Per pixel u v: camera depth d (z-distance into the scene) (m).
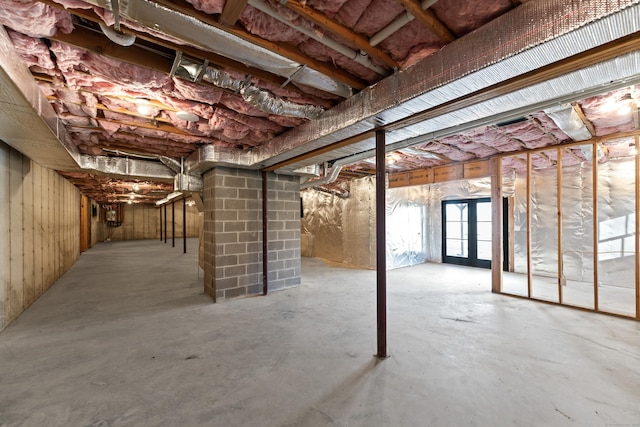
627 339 2.65
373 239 6.36
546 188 5.41
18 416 1.64
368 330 2.89
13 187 3.33
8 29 1.45
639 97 2.32
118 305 3.72
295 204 4.70
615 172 4.62
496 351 2.42
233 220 4.04
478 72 1.39
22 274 3.53
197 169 4.11
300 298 4.03
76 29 1.52
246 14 1.35
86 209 10.20
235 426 1.57
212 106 2.44
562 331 2.84
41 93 2.01
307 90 2.16
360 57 1.70
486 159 4.59
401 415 1.65
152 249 10.36
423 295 4.18
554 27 1.14
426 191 7.28
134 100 2.33
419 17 1.30
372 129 2.29
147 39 1.52
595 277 3.39
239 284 4.07
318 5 1.30
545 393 1.85
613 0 1.00
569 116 2.48
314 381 1.99
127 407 1.72
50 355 2.37
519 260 5.79
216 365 2.20
